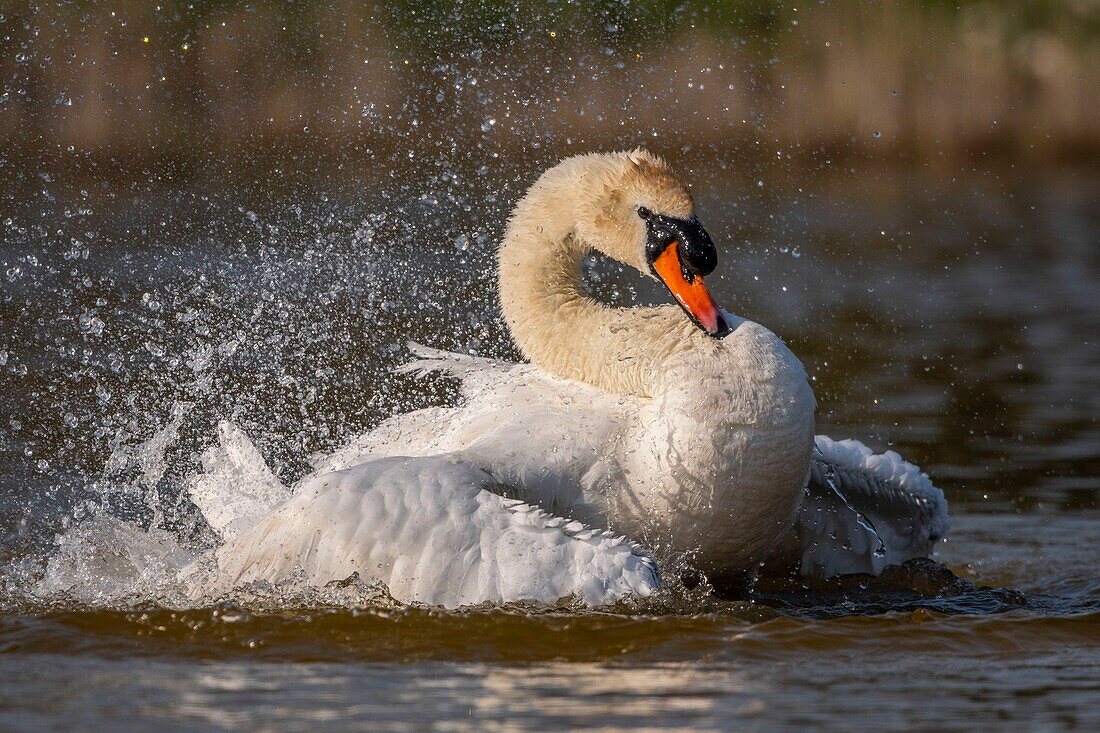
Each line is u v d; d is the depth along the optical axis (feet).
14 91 88.28
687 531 29.53
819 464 33.24
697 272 31.53
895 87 105.91
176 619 28.07
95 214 81.25
